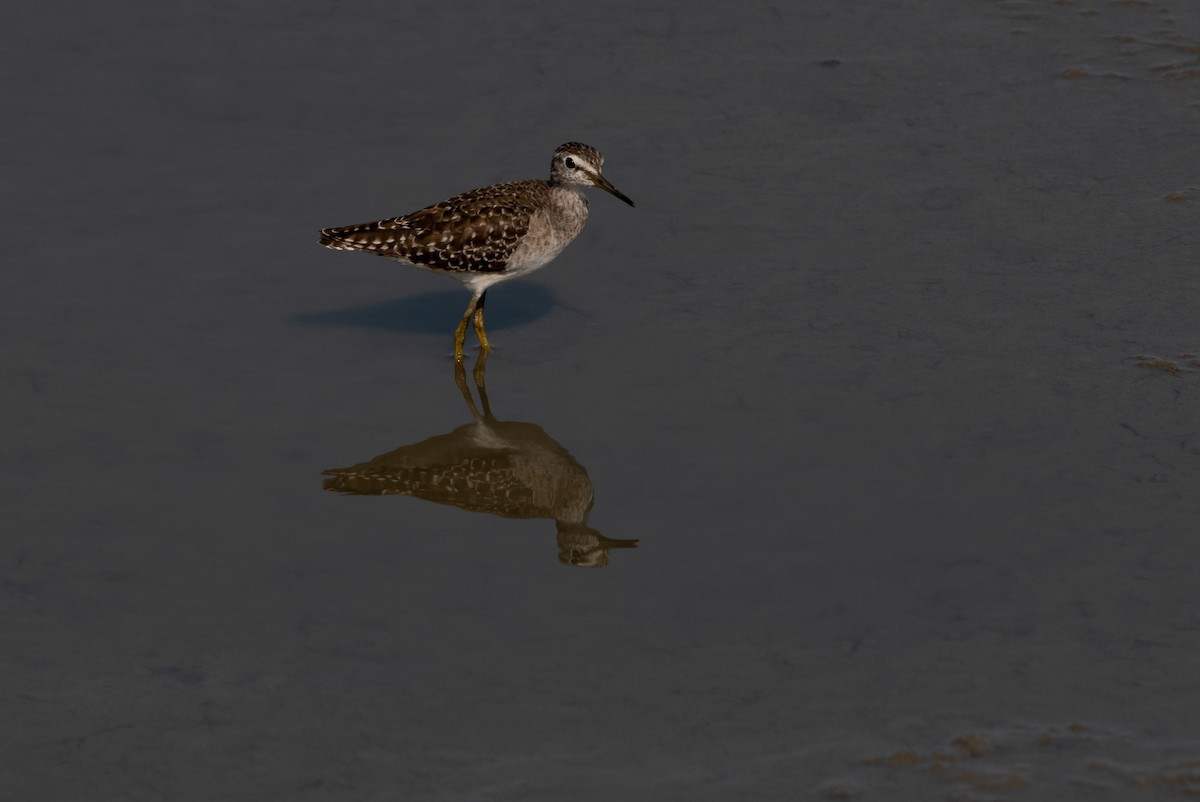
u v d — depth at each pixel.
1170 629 11.26
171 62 21.41
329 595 12.10
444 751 10.31
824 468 13.57
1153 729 10.27
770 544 12.55
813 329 15.84
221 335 16.17
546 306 16.72
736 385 14.97
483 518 13.31
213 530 12.99
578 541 12.70
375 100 20.55
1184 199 17.92
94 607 11.89
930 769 9.97
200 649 11.41
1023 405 14.34
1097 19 22.47
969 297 16.27
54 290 16.67
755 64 21.48
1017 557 12.20
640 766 10.10
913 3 23.12
